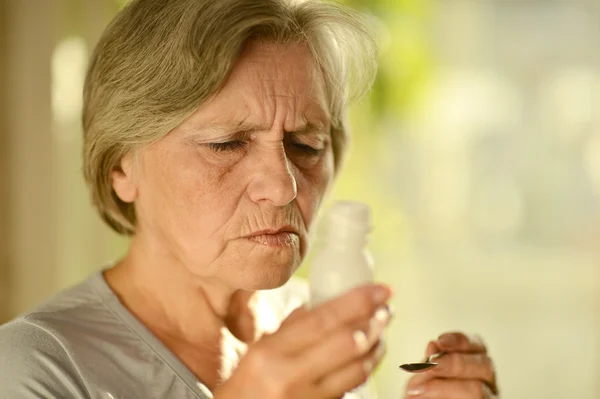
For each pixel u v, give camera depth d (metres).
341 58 1.07
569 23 4.75
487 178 4.87
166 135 0.97
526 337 4.52
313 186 1.01
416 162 4.66
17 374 0.91
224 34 0.91
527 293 4.84
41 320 0.98
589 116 4.74
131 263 1.08
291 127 0.96
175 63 0.92
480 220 4.88
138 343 0.99
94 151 1.04
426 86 3.38
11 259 1.99
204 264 0.97
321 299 0.87
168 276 1.03
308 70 0.99
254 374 0.73
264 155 0.95
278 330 0.76
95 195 1.10
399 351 4.25
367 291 0.73
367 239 0.89
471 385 0.97
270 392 0.72
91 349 0.96
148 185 1.00
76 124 2.08
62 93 2.03
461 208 4.84
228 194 0.94
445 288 4.83
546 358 4.34
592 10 4.71
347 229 0.87
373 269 0.88
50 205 1.99
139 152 1.00
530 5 4.78
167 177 0.97
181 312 1.04
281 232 0.96
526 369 4.26
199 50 0.91
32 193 1.98
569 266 4.84
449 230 4.83
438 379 0.97
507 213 4.89
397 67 3.06
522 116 4.86
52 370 0.93
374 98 2.98
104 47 1.00
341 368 0.73
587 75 4.75
